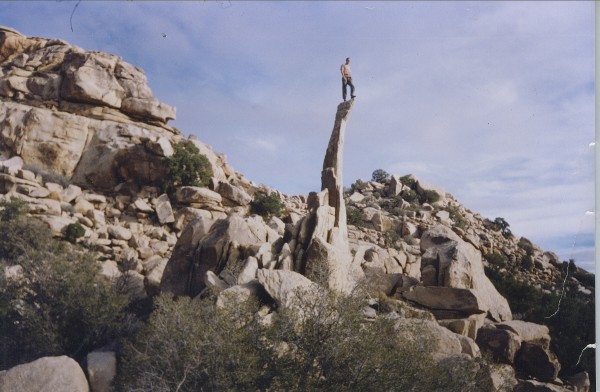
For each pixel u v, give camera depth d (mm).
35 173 28500
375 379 9727
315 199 17266
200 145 33750
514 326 14250
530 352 13219
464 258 16281
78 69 32844
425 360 10305
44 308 13438
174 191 29734
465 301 14695
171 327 10531
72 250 16578
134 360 10414
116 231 24750
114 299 13938
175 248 16312
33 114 30547
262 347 10266
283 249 15219
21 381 10023
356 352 9969
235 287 12539
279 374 9680
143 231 26594
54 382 10062
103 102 33000
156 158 29766
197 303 11438
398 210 40000
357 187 47812
